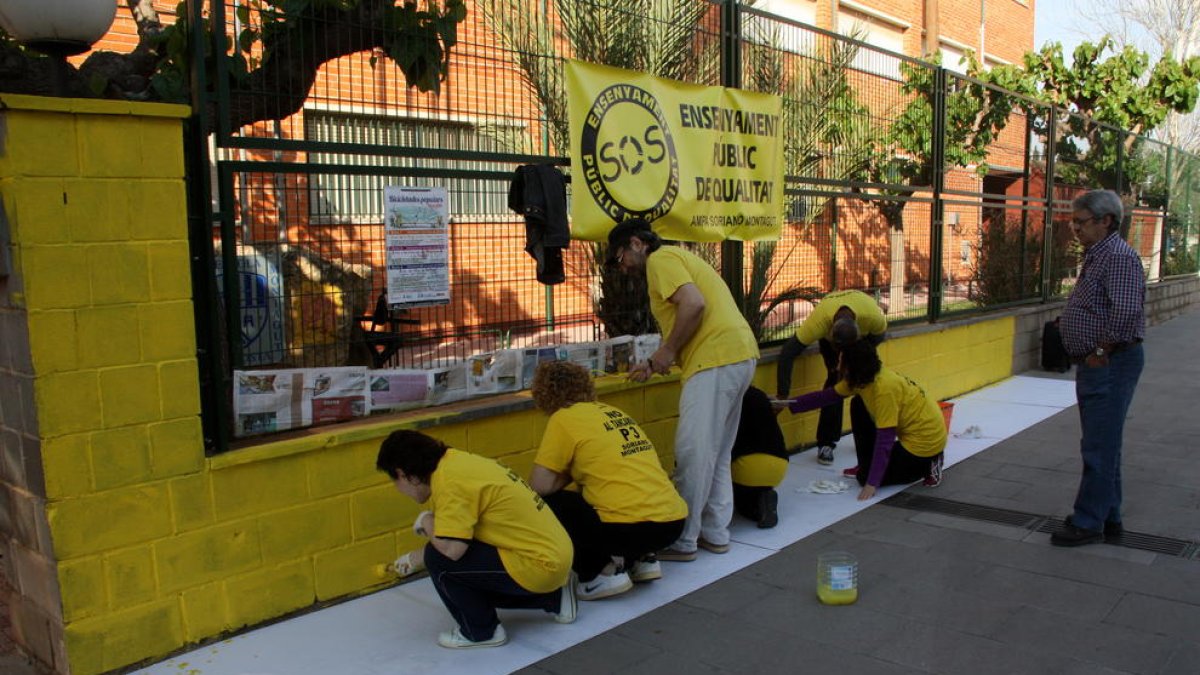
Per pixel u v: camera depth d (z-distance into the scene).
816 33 6.92
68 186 3.20
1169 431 7.08
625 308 5.70
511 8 5.44
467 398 4.63
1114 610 3.82
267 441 3.82
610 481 3.94
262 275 4.27
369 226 4.56
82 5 3.18
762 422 5.00
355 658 3.51
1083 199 4.53
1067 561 4.41
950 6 19.52
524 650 3.58
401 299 4.39
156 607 3.47
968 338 8.79
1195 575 4.19
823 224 7.24
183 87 3.73
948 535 4.82
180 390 3.49
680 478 4.48
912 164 8.16
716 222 5.82
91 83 3.66
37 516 3.29
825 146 7.21
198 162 3.63
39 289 3.15
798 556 4.56
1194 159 17.58
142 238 3.38
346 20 4.21
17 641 3.63
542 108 5.47
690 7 5.93
